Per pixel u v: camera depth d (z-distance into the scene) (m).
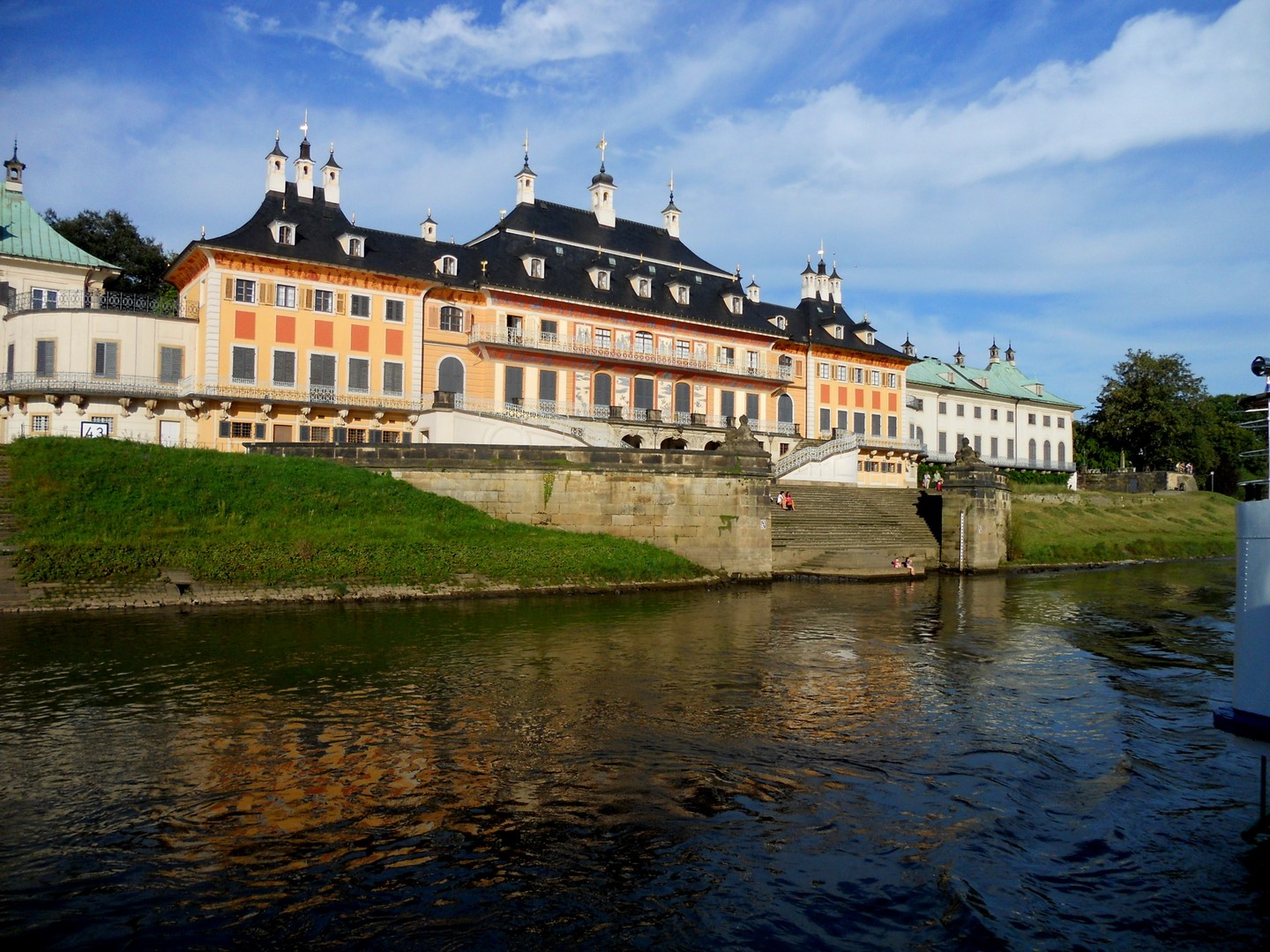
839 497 50.09
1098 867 10.05
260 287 49.69
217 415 48.38
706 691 17.23
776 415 73.00
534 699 16.30
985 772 12.95
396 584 28.69
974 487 45.69
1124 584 40.88
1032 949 8.31
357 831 10.48
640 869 9.70
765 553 38.28
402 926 8.46
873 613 28.88
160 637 21.17
